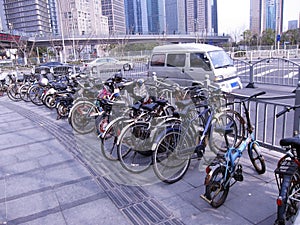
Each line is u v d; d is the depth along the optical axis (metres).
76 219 2.71
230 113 3.97
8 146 4.96
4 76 12.28
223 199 2.80
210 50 8.70
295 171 2.24
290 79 10.42
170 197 3.02
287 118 5.84
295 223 2.03
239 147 3.07
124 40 39.91
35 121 6.73
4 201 3.10
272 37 47.25
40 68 12.67
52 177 3.65
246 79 11.59
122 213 2.76
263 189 3.05
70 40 42.66
